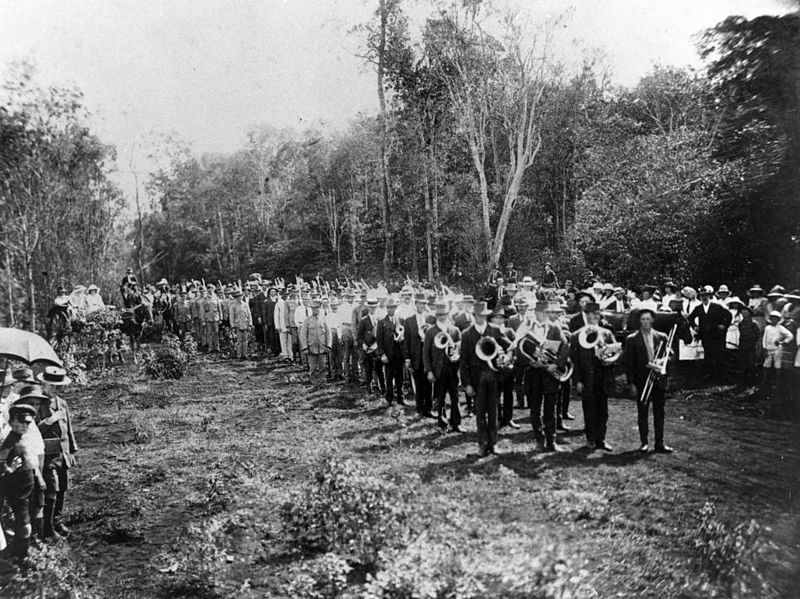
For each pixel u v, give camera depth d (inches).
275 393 570.6
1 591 228.5
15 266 1011.3
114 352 770.2
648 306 562.3
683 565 222.7
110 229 1344.7
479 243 1378.0
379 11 1183.6
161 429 455.5
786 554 225.3
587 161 1336.1
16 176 917.8
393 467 335.3
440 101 1280.8
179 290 1052.5
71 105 964.6
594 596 204.1
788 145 650.2
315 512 266.7
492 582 211.9
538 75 1168.8
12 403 291.3
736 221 761.6
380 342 500.1
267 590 227.0
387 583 211.3
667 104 1293.1
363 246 1807.3
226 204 2380.7
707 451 348.8
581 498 283.4
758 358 456.4
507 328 400.8
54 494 276.4
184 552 251.6
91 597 225.3
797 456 333.1
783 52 617.0
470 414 454.6
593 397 362.0
